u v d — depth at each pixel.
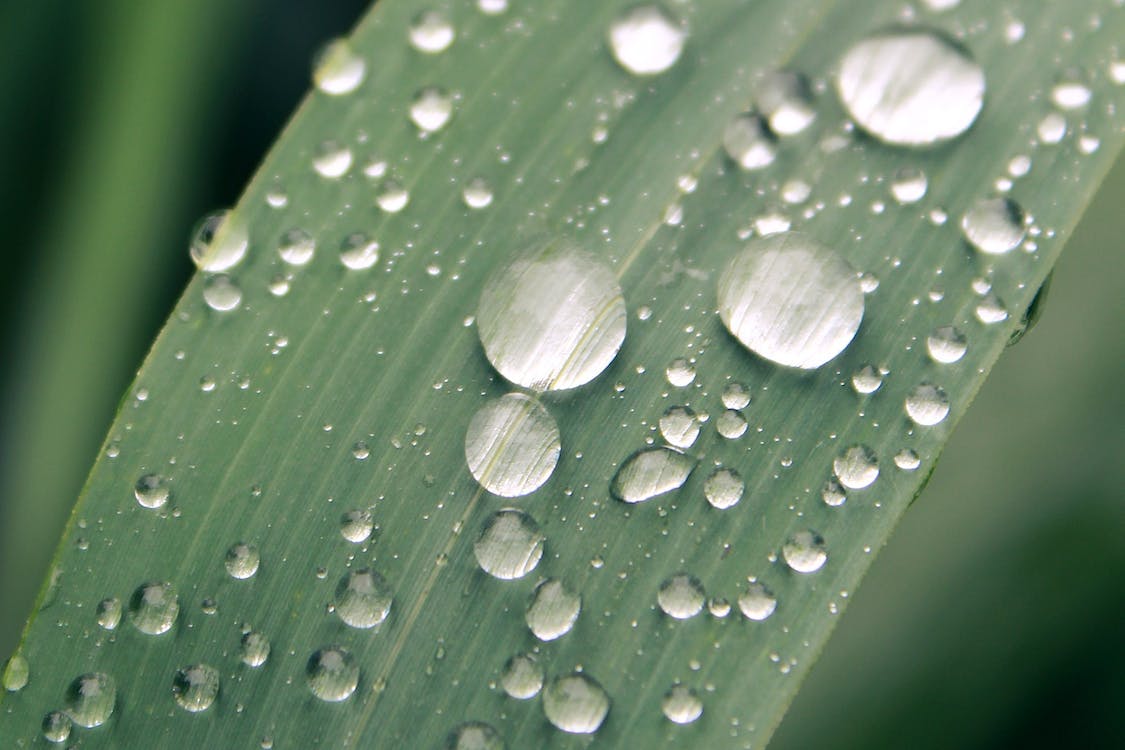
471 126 0.10
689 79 0.10
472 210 0.10
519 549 0.10
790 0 0.10
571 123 0.10
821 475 0.10
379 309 0.10
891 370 0.10
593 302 0.10
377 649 0.10
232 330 0.10
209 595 0.10
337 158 0.10
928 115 0.10
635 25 0.10
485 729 0.10
